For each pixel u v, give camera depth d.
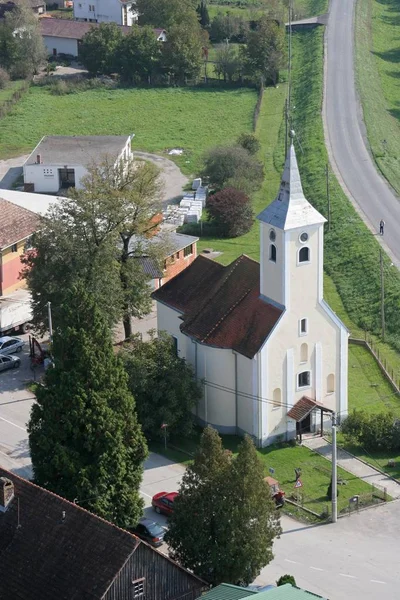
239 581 80.31
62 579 72.44
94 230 122.00
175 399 106.88
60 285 119.94
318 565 89.31
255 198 189.38
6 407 115.25
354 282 153.88
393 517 96.75
